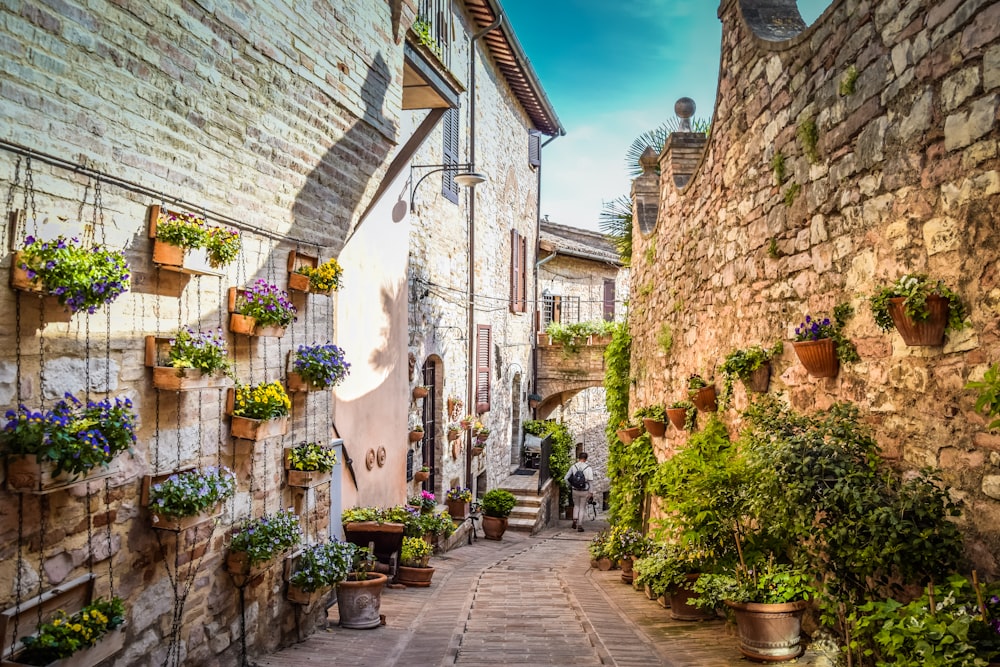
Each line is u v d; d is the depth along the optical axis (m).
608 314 25.73
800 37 5.16
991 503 3.21
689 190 8.30
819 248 4.91
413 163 10.83
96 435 3.21
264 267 5.23
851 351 4.44
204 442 4.51
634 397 11.34
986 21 3.21
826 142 4.80
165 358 4.11
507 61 16.53
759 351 5.76
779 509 4.16
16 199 3.14
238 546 4.75
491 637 6.11
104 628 3.38
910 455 3.82
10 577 3.14
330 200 6.17
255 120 5.00
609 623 6.46
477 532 15.10
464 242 14.41
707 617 6.28
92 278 3.19
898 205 3.95
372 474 8.63
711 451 6.25
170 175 4.17
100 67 3.61
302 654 5.32
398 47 7.16
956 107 3.43
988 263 3.23
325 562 5.57
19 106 3.15
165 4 4.05
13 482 3.05
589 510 22.86
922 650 2.82
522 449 20.23
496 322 17.20
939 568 3.41
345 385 7.88
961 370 3.42
